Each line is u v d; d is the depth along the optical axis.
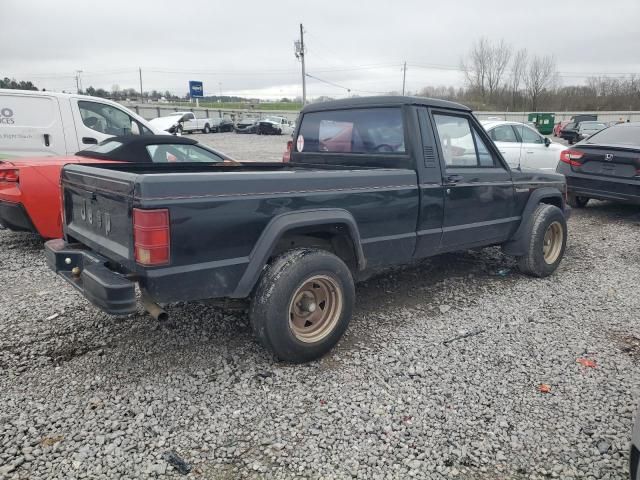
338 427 2.72
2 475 2.31
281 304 3.11
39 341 3.61
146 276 2.68
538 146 11.09
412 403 2.95
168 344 3.61
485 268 5.60
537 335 3.89
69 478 2.31
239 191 2.94
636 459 2.01
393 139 4.12
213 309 4.23
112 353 3.46
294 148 5.12
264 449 2.54
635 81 67.81
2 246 6.11
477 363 3.44
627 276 5.40
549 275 5.37
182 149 6.62
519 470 2.44
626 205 10.04
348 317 3.50
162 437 2.61
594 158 8.43
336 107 4.58
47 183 5.43
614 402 3.00
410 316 4.23
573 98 67.81
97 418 2.75
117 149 6.07
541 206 5.20
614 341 3.80
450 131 4.34
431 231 4.16
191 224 2.76
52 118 7.98
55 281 4.86
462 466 2.46
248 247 3.03
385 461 2.47
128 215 2.72
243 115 57.34
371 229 3.70
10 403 2.86
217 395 2.98
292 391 3.04
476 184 4.48
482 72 69.94
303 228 3.33
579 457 2.54
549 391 3.11
